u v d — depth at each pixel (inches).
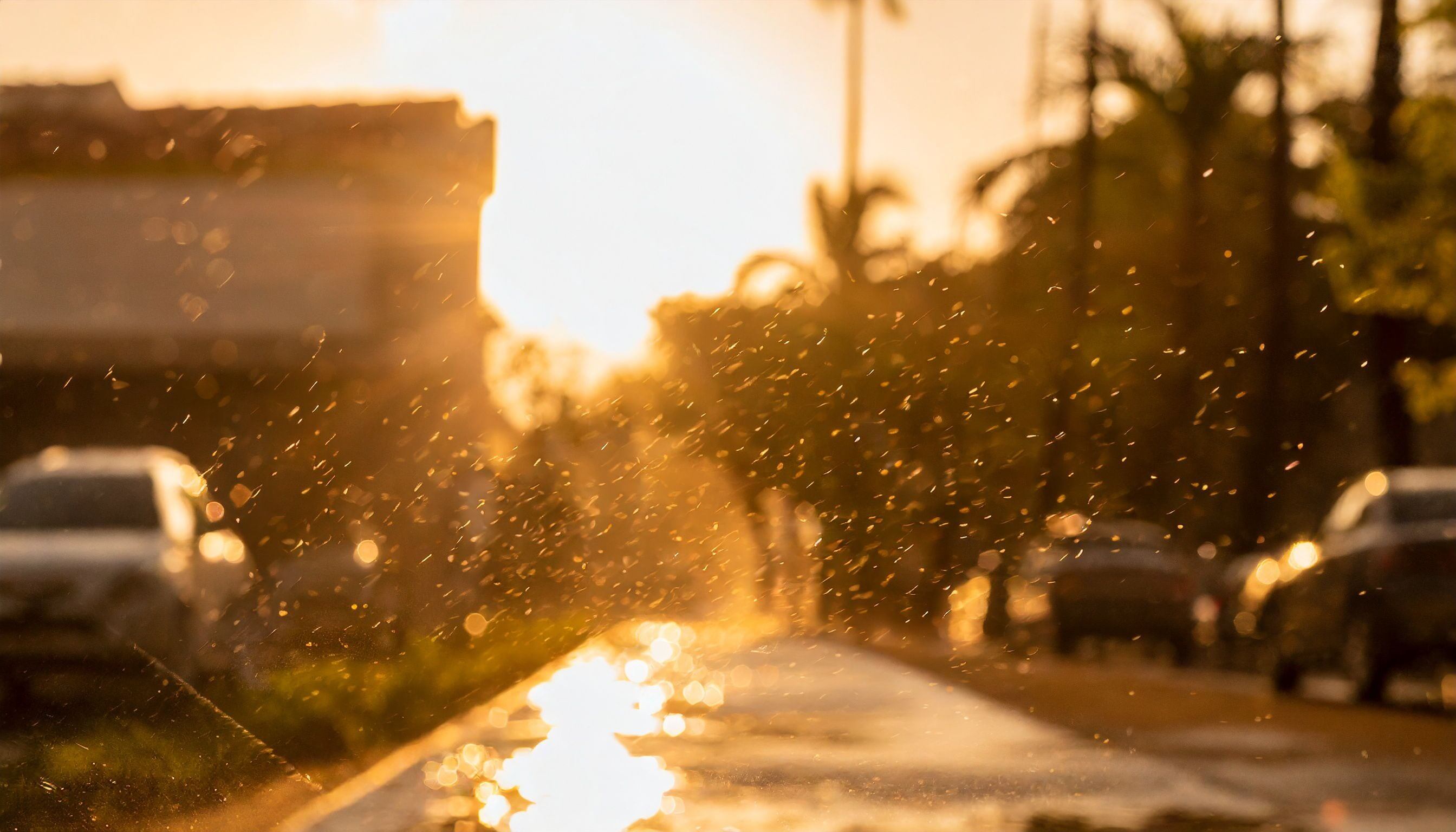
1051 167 1514.5
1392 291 999.6
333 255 1044.5
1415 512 664.4
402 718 327.9
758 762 372.2
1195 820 305.4
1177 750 421.1
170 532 615.8
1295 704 573.6
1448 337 1384.1
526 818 298.5
